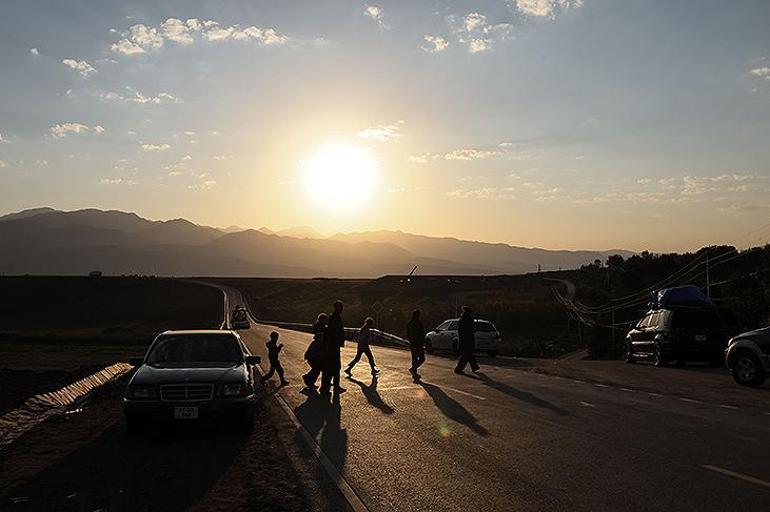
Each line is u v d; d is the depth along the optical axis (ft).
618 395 54.34
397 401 52.75
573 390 58.13
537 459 31.58
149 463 33.19
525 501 24.76
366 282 456.86
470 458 32.17
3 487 28.91
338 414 47.03
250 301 409.49
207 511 24.84
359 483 28.27
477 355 114.83
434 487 27.17
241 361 42.39
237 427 40.16
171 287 474.49
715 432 37.47
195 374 38.73
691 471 28.58
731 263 171.42
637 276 218.18
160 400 37.76
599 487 26.37
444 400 52.60
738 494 25.02
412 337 74.79
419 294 298.97
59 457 34.99
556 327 211.20
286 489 27.66
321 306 350.64
